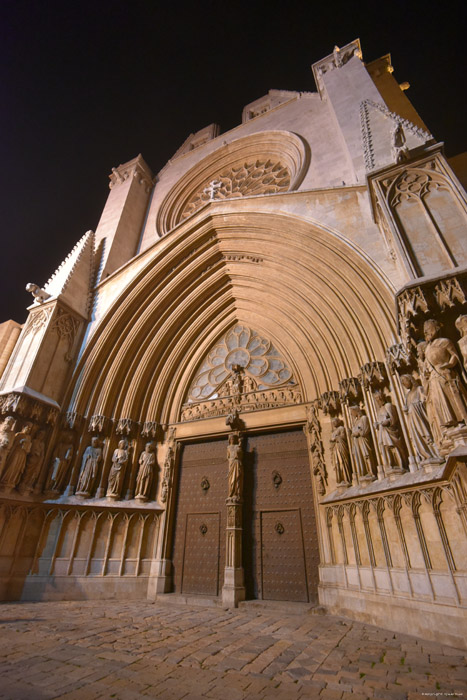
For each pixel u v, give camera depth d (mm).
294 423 9742
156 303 12430
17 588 8477
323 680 3506
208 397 11625
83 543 9406
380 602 6145
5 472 8906
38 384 10484
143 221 18172
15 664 3785
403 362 6898
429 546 5516
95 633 5234
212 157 18484
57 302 11750
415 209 6703
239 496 9383
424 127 13977
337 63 14547
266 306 11852
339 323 9320
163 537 9859
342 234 9305
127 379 11711
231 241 12172
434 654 4379
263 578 8625
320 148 14000
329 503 8039
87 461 10250
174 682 3416
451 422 4719
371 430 7633
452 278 5355
